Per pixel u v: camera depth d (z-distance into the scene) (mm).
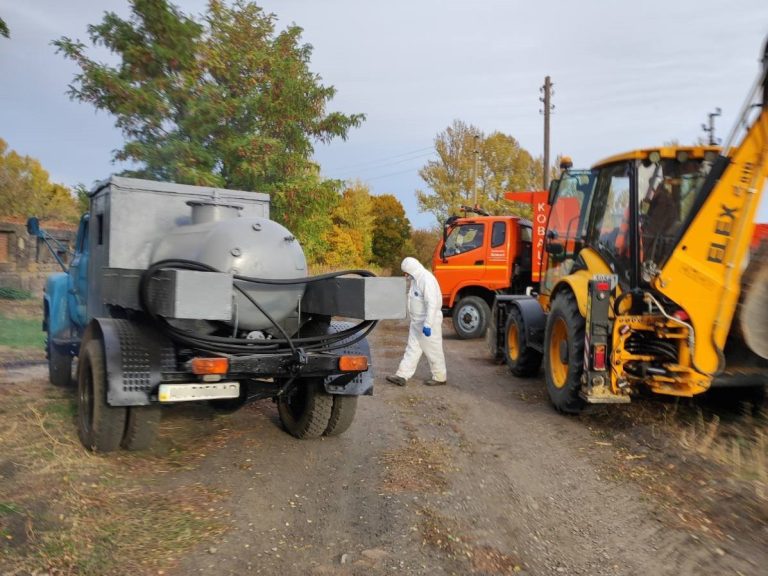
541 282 8875
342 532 3881
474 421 6613
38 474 4383
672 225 6176
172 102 11664
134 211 5773
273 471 4918
